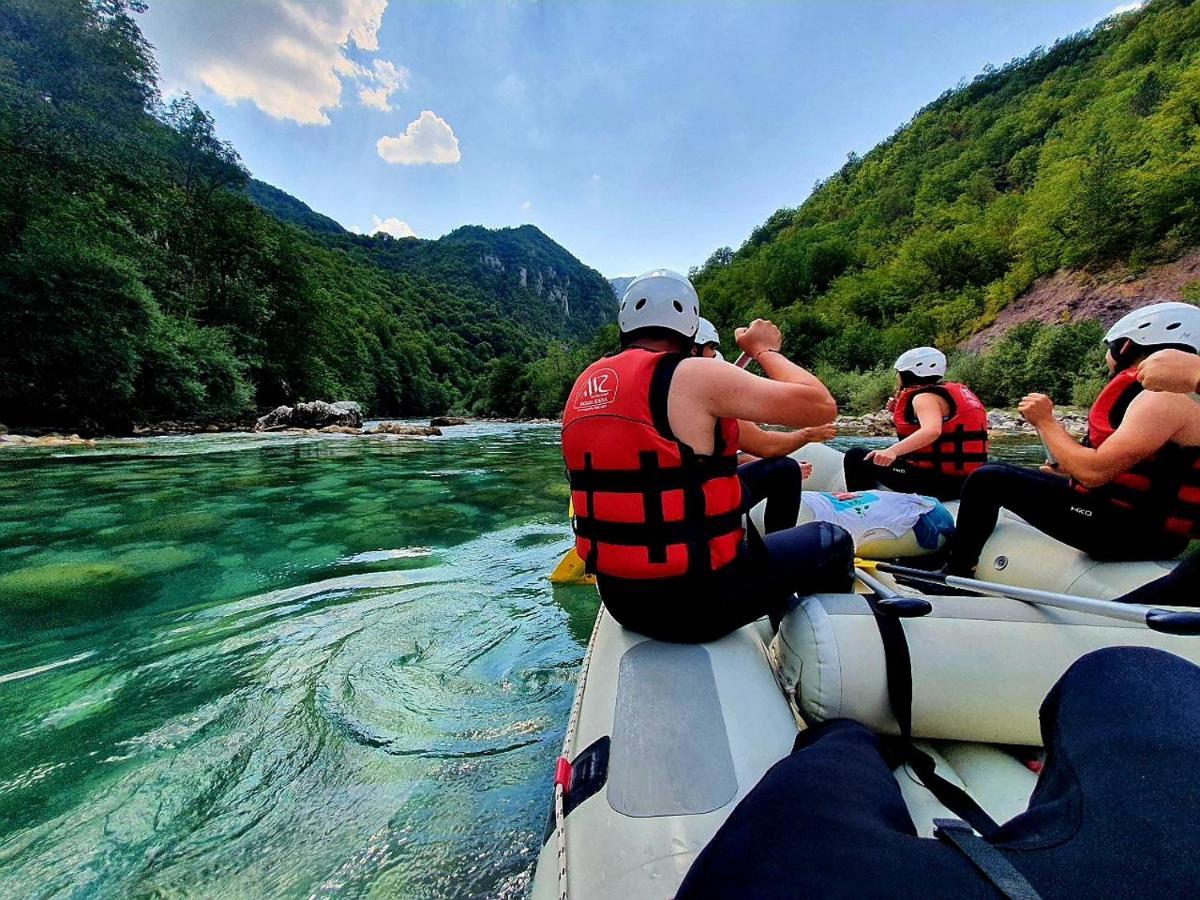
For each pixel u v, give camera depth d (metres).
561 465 9.60
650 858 0.97
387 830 1.65
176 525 5.06
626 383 1.34
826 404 1.36
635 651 1.47
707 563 1.35
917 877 0.60
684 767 1.12
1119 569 1.81
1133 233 22.95
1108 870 0.58
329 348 33.78
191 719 2.20
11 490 6.48
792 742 1.25
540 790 1.83
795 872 0.64
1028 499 2.03
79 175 20.19
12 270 14.12
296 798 1.78
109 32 22.56
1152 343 1.85
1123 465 1.67
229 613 3.23
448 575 3.92
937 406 2.90
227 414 20.06
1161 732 0.69
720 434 1.36
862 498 2.66
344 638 2.94
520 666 2.68
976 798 1.28
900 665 1.35
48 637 2.90
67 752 1.99
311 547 4.53
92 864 1.50
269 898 1.42
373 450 11.70
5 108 18.67
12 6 20.44
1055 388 18.42
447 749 2.04
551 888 1.02
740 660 1.42
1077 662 0.86
